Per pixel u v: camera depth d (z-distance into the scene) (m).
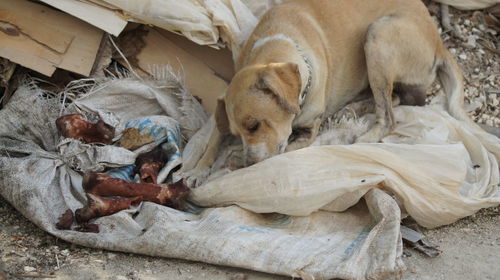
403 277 2.36
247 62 2.67
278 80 2.47
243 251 2.35
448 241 2.52
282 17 2.73
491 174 2.68
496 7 3.20
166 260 2.40
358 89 2.92
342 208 2.51
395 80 2.87
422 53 2.86
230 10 2.86
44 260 2.38
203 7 2.82
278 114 2.52
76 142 2.63
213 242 2.36
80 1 2.74
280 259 2.34
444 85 2.95
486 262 2.42
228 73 2.93
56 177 2.58
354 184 2.48
